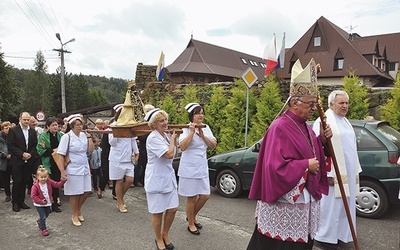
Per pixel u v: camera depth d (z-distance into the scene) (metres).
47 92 61.12
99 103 77.56
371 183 5.35
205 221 5.42
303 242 2.77
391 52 37.00
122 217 5.73
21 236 4.89
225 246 4.44
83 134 5.42
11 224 5.42
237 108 10.10
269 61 10.80
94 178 7.71
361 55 30.36
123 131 4.47
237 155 6.79
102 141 7.09
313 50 32.66
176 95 12.49
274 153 2.69
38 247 4.49
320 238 4.28
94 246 4.49
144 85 14.42
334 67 31.25
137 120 4.91
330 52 31.67
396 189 5.13
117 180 6.02
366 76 29.66
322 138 3.17
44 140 6.11
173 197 4.32
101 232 5.01
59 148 5.18
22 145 6.23
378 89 9.66
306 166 2.62
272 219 2.83
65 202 6.79
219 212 5.89
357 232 4.86
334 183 4.16
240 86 10.56
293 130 2.79
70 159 5.22
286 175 2.61
